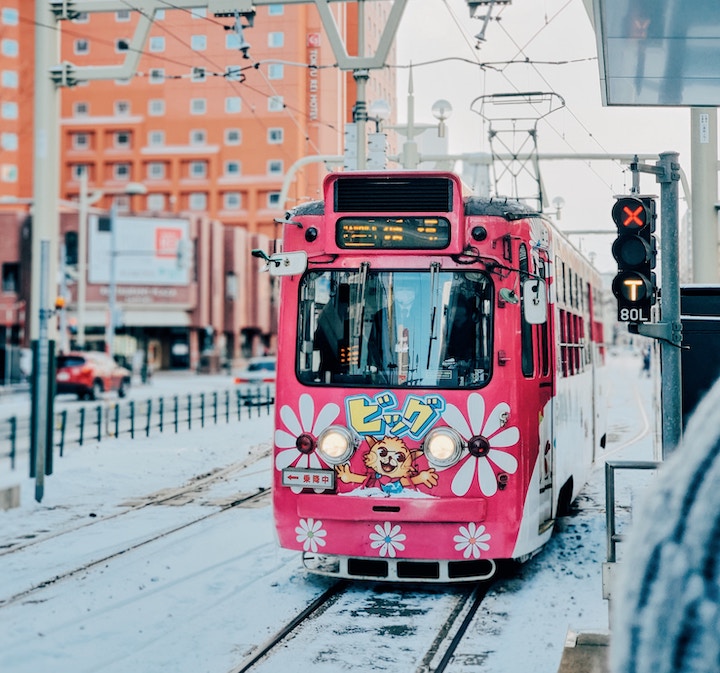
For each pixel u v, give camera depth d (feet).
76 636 23.52
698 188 43.52
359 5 49.93
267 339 273.95
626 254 26.40
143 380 176.65
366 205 28.25
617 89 27.94
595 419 49.70
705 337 29.19
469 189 31.35
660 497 2.97
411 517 27.09
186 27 92.63
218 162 263.90
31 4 292.81
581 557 32.12
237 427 87.30
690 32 22.84
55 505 45.55
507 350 27.66
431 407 27.43
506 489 27.27
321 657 21.91
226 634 23.76
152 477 55.83
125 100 271.28
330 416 27.91
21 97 293.64
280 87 90.12
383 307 28.12
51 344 48.11
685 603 2.77
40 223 47.62
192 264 223.92
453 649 22.43
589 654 18.83
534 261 29.19
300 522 27.91
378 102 56.90
